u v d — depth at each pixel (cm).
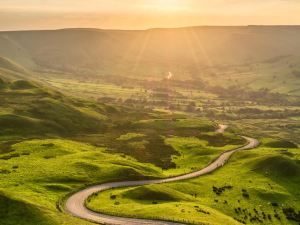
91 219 8462
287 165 14488
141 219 8488
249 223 9844
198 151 17762
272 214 10694
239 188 12481
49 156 14625
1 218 7319
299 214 10875
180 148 18575
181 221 8294
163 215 8662
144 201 10281
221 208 10594
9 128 19288
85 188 11256
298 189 13012
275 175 14000
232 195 11806
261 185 12888
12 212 7544
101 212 9000
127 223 8231
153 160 16188
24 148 15725
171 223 8256
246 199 11575
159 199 10494
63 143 17362
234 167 15175
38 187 10581
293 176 14012
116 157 15412
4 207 7656
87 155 14950
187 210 9206
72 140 19100
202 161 16088
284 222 10262
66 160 13912
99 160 14412
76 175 12112
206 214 9150
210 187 12481
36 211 7731
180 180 13075
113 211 8994
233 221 9031
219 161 16175
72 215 8712
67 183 11419
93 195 10550
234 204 11050
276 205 11381
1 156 14388
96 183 11806
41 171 12206
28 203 7938
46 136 19338
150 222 8306
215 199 11319
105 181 12112
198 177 13638
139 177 12800
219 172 14462
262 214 10600
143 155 16950
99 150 17200
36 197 9612
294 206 11444
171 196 10700
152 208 9250
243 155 16962
